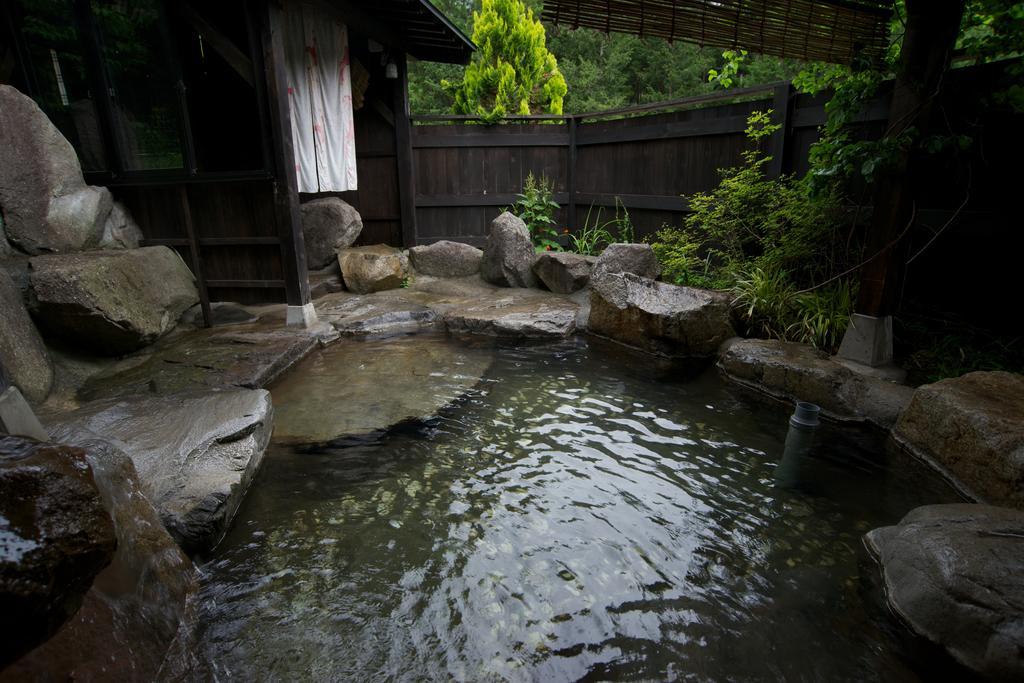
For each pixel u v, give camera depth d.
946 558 2.35
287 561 2.72
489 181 9.19
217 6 6.38
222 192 5.79
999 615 2.10
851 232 5.11
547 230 9.03
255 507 3.12
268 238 5.82
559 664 2.16
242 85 7.20
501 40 11.30
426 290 7.74
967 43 4.44
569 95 18.45
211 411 3.61
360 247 8.30
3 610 1.07
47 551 1.18
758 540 2.90
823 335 5.06
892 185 4.27
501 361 5.43
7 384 2.53
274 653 2.20
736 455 3.72
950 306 4.94
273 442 3.80
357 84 7.79
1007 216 4.34
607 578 2.63
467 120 9.21
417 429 4.03
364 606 2.45
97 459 2.31
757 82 15.55
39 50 5.39
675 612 2.43
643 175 8.07
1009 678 2.02
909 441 3.72
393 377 4.98
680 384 4.89
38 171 5.04
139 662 1.96
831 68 5.34
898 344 4.96
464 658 2.18
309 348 5.60
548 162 9.23
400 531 2.95
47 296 4.34
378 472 3.49
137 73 5.39
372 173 8.70
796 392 4.45
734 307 5.60
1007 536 2.42
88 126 5.63
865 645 2.26
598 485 3.38
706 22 4.09
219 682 2.06
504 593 2.53
